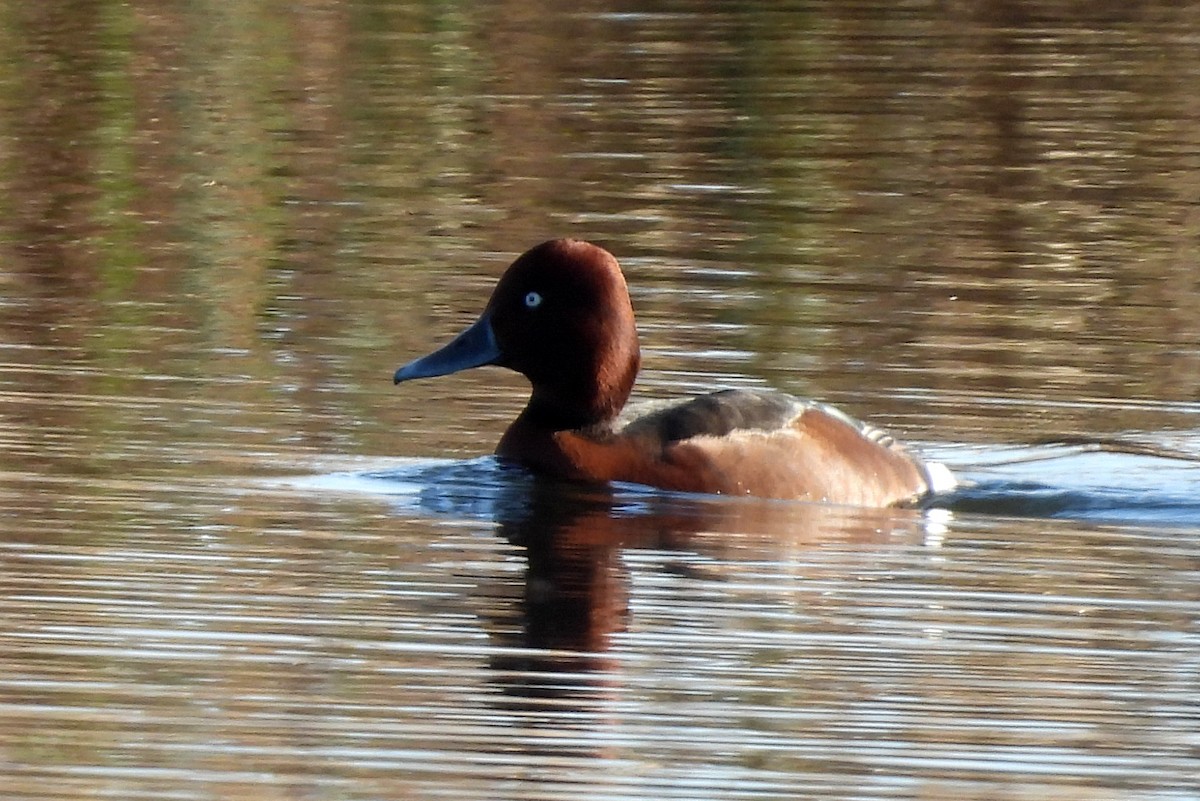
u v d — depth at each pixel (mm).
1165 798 8156
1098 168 20906
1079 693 9156
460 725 8664
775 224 18797
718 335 15391
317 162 20703
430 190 19734
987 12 27750
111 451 12359
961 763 8422
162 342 14867
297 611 9891
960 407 13883
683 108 22766
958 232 18656
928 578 10625
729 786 8172
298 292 16391
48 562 10453
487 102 22859
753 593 10289
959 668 9398
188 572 10375
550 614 9914
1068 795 8164
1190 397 14195
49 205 19062
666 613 9961
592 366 12266
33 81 23203
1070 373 14656
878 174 20594
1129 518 11859
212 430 12875
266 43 24969
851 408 13805
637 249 17859
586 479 12094
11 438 12523
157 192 19578
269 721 8672
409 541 10953
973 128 22281
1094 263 17719
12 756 8281
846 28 26594
